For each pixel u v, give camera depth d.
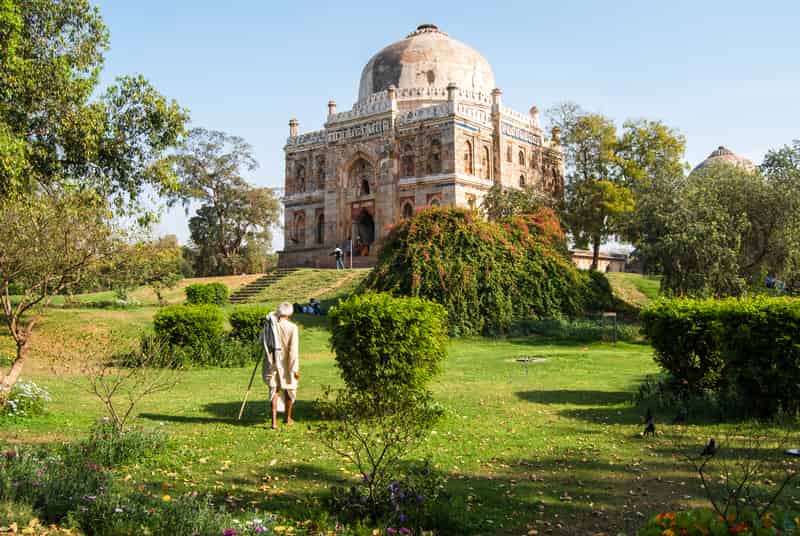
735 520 3.84
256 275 39.56
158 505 5.34
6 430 8.67
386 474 6.03
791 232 25.86
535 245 28.16
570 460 7.55
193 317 17.72
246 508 5.79
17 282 21.22
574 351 20.61
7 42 14.27
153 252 19.69
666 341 11.50
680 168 38.84
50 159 16.52
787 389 9.34
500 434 8.94
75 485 5.59
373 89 47.34
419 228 27.91
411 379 9.78
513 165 44.25
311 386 13.87
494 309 25.72
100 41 17.56
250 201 50.56
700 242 24.92
